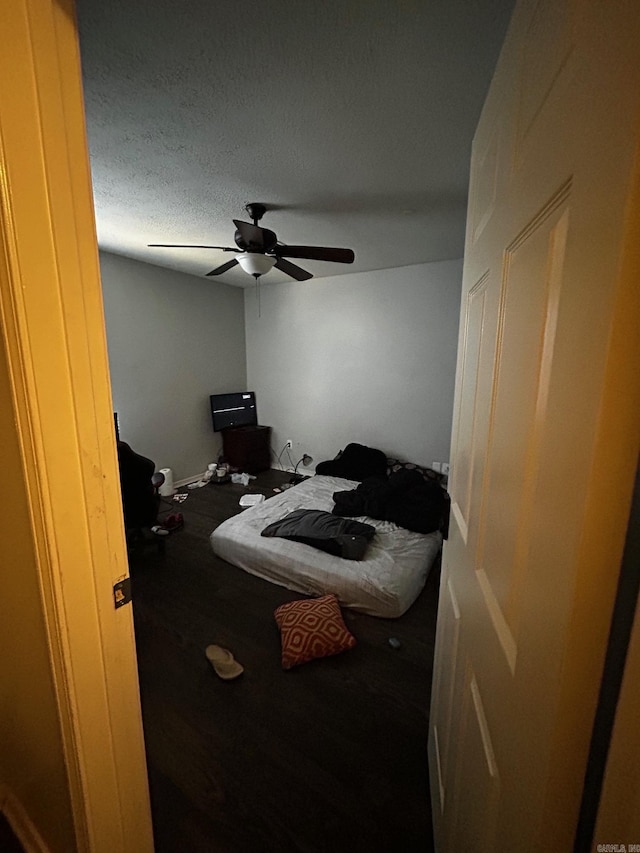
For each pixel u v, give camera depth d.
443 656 1.09
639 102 0.26
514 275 0.56
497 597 0.58
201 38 1.05
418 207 2.19
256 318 4.68
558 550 0.37
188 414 4.20
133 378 3.64
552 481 0.39
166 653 1.77
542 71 0.47
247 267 2.23
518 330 0.53
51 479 0.61
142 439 3.77
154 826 1.10
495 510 0.61
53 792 0.82
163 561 2.60
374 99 1.29
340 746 1.33
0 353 0.58
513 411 0.54
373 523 2.72
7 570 0.73
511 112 0.61
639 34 0.27
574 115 0.37
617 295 0.29
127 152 1.62
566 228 0.39
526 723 0.43
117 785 0.77
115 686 0.74
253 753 1.30
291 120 1.41
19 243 0.53
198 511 3.46
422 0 0.93
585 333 0.34
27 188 0.53
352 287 3.95
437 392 3.66
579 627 0.34
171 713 1.46
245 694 1.54
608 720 0.33
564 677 0.35
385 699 1.52
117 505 0.71
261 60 1.13
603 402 0.31
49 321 0.58
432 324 3.58
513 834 0.46
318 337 4.26
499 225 0.65
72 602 0.66
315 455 4.54
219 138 1.52
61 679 0.68
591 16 0.34
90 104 1.32
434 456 3.76
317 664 1.70
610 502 0.32
